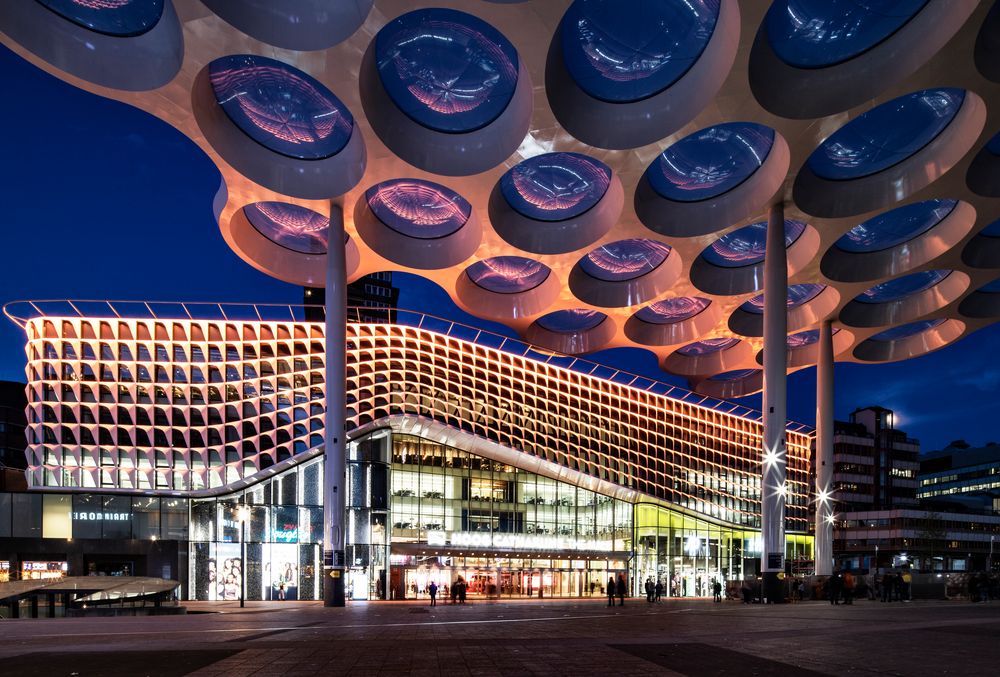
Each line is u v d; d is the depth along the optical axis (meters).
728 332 47.28
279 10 21.69
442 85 25.91
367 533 46.22
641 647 12.25
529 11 20.17
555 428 54.00
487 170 28.45
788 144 27.30
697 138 28.97
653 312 47.28
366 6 20.66
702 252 39.31
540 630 16.42
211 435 44.69
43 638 15.59
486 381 52.03
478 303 43.25
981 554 88.88
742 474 62.66
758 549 62.12
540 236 35.16
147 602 31.88
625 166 28.64
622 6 22.11
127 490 43.16
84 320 44.47
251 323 46.44
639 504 57.38
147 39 23.78
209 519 44.44
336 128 28.84
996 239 37.97
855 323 45.75
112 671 9.87
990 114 25.62
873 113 27.53
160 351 45.09
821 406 44.69
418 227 36.78
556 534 53.62
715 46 23.42
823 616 21.00
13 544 41.78
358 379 47.84
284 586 44.44
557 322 48.47
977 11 20.78
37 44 22.66
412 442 49.75
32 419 43.66
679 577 57.91
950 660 10.33
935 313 44.22
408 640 14.09
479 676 9.04
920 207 35.19
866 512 85.31
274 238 38.78
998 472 135.00
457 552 48.91
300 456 45.28
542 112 24.83
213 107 27.56
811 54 24.27
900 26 23.41
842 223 33.28
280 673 9.50
